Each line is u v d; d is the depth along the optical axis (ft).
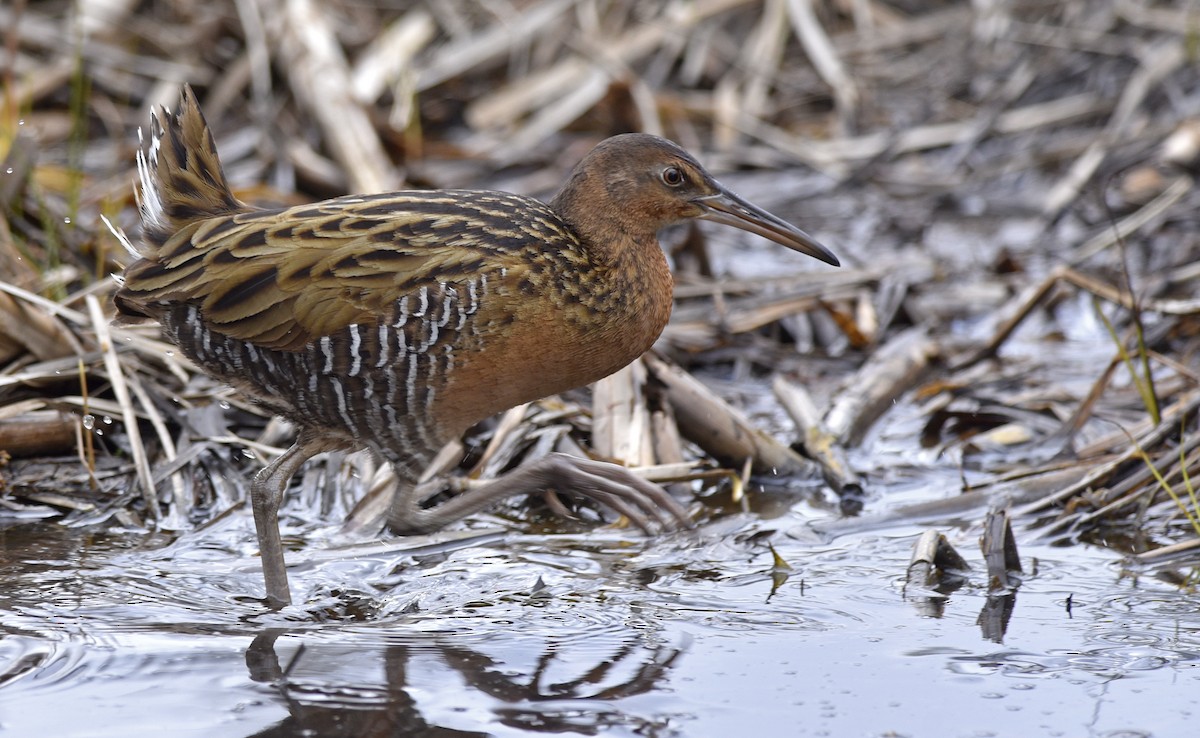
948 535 30.45
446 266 25.80
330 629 25.77
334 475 32.89
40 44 53.31
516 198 27.63
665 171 28.04
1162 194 50.80
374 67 54.34
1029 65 58.59
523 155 53.98
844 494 33.30
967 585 27.84
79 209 44.60
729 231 53.36
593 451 33.68
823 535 30.68
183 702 22.62
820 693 23.24
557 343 26.78
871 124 58.08
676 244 46.50
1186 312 36.91
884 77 60.44
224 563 29.17
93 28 54.24
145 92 54.19
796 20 59.77
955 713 22.58
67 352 34.24
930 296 46.01
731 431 34.19
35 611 26.07
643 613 26.55
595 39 58.08
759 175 55.36
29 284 36.65
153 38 55.42
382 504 31.53
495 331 26.08
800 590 27.71
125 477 32.71
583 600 27.20
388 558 29.53
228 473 32.89
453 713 22.41
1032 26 60.59
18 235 39.81
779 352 41.73
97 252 38.99
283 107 53.01
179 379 34.96
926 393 38.70
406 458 27.73
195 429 33.50
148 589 27.50
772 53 59.06
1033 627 25.84
